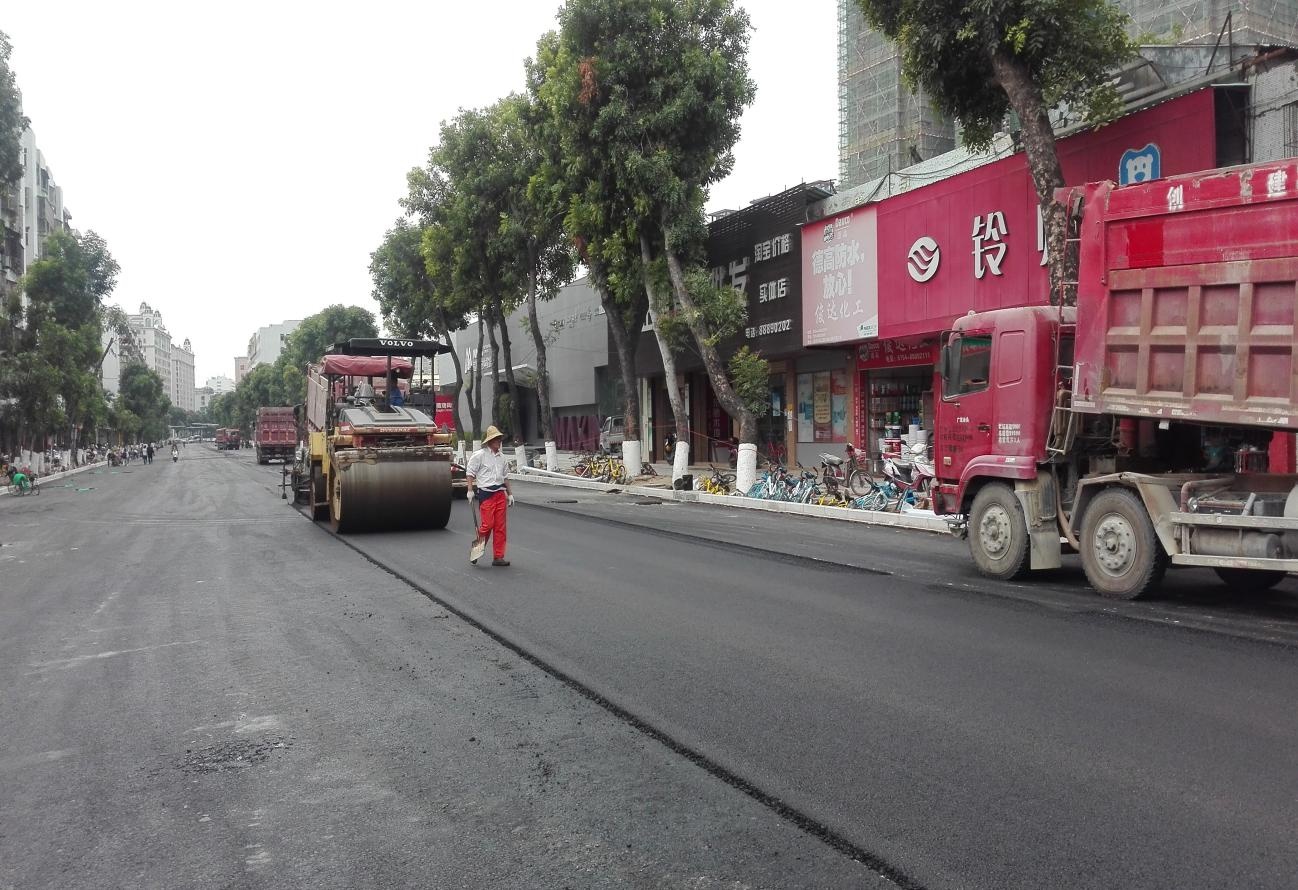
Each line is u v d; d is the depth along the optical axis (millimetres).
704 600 8555
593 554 11828
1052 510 9117
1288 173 7117
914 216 18609
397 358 19234
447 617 8062
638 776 4371
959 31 12641
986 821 3758
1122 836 3598
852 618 7648
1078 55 12344
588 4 21094
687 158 21688
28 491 30594
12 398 39562
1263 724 4836
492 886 3352
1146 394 8078
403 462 14508
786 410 24953
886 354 20578
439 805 4090
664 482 24188
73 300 47156
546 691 5785
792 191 22375
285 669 6438
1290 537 7238
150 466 53750
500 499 10961
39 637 7672
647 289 22406
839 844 3598
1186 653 6305
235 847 3721
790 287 22500
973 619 7527
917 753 4527
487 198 30469
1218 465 8352
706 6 21516
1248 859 3396
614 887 3320
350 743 4914
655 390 33125
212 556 12500
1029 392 9172
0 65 28234
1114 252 8312
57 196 80125
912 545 12391
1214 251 7582
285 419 53562
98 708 5641
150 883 3436
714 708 5324
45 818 4047
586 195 22656
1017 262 16297
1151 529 8023
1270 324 7250
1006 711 5129
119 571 11367
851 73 32344
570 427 40594
